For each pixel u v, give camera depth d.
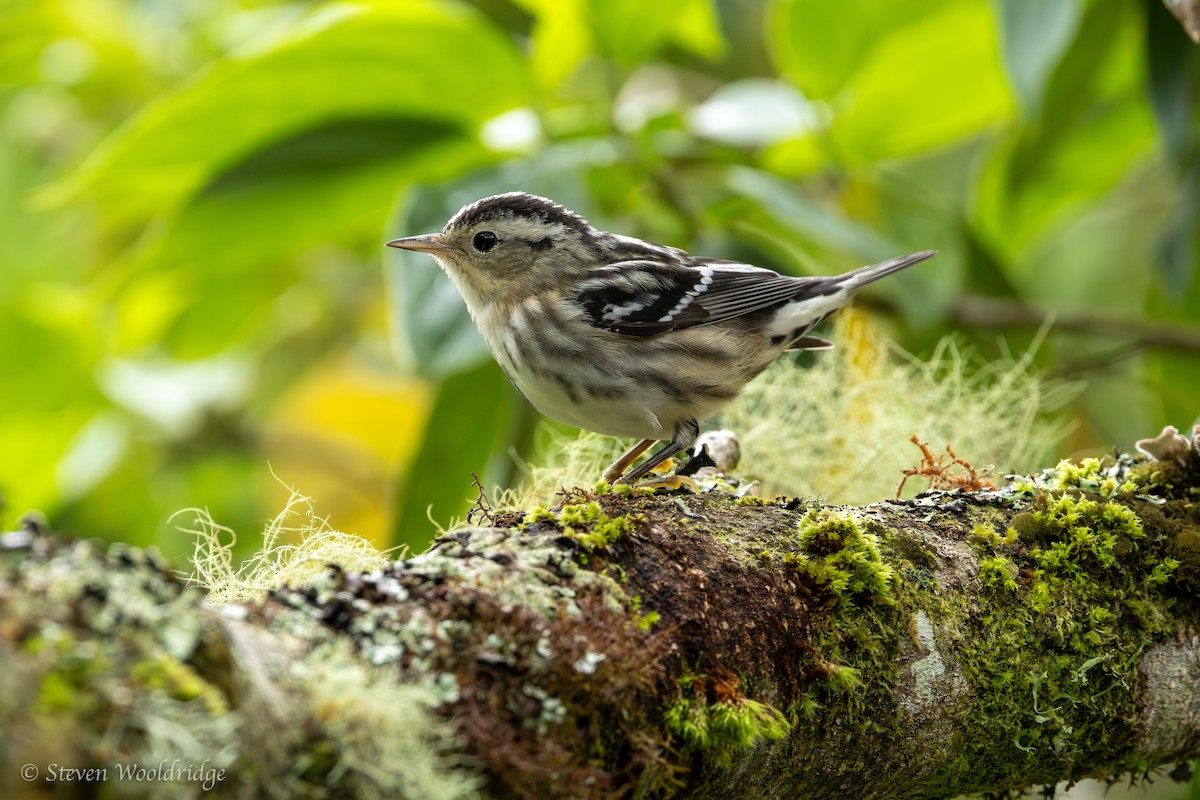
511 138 11.12
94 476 12.87
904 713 5.91
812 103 11.84
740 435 9.59
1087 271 15.07
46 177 14.45
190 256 11.18
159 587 3.98
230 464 13.66
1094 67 11.48
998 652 6.20
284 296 14.91
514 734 4.55
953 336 11.58
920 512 6.72
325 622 4.55
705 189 11.78
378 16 10.16
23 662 3.63
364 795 4.08
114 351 13.27
